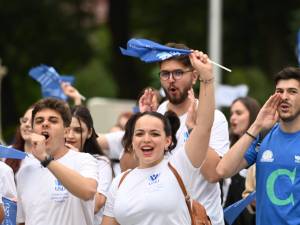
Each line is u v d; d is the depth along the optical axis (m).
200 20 63.53
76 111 17.64
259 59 61.28
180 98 16.55
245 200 16.77
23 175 15.64
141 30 66.38
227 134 16.64
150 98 17.61
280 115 15.40
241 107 20.42
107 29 73.38
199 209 14.91
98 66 72.31
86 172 15.30
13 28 58.41
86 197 14.95
